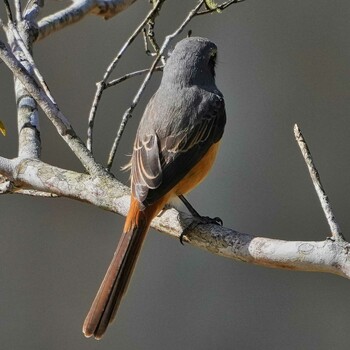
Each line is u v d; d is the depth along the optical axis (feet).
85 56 46.88
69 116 46.83
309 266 20.21
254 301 44.65
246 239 21.39
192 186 25.13
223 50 46.14
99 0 31.50
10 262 45.96
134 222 22.65
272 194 45.47
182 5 45.37
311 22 45.98
